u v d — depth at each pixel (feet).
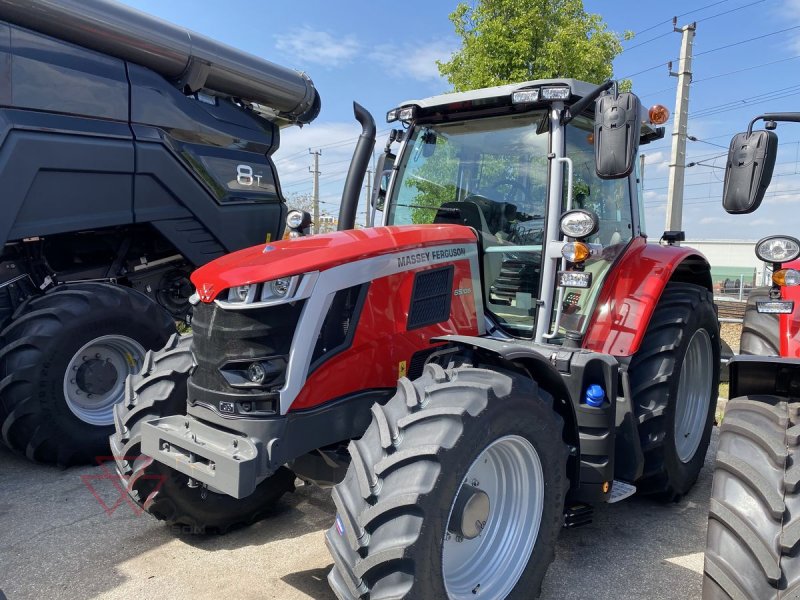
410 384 6.97
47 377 11.84
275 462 7.19
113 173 12.81
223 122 14.97
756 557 6.18
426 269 8.65
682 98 37.60
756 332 10.84
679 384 11.02
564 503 8.31
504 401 6.88
